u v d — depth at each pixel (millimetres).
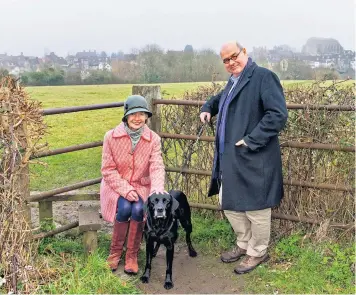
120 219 4180
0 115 3619
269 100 3822
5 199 3662
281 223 4816
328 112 4398
